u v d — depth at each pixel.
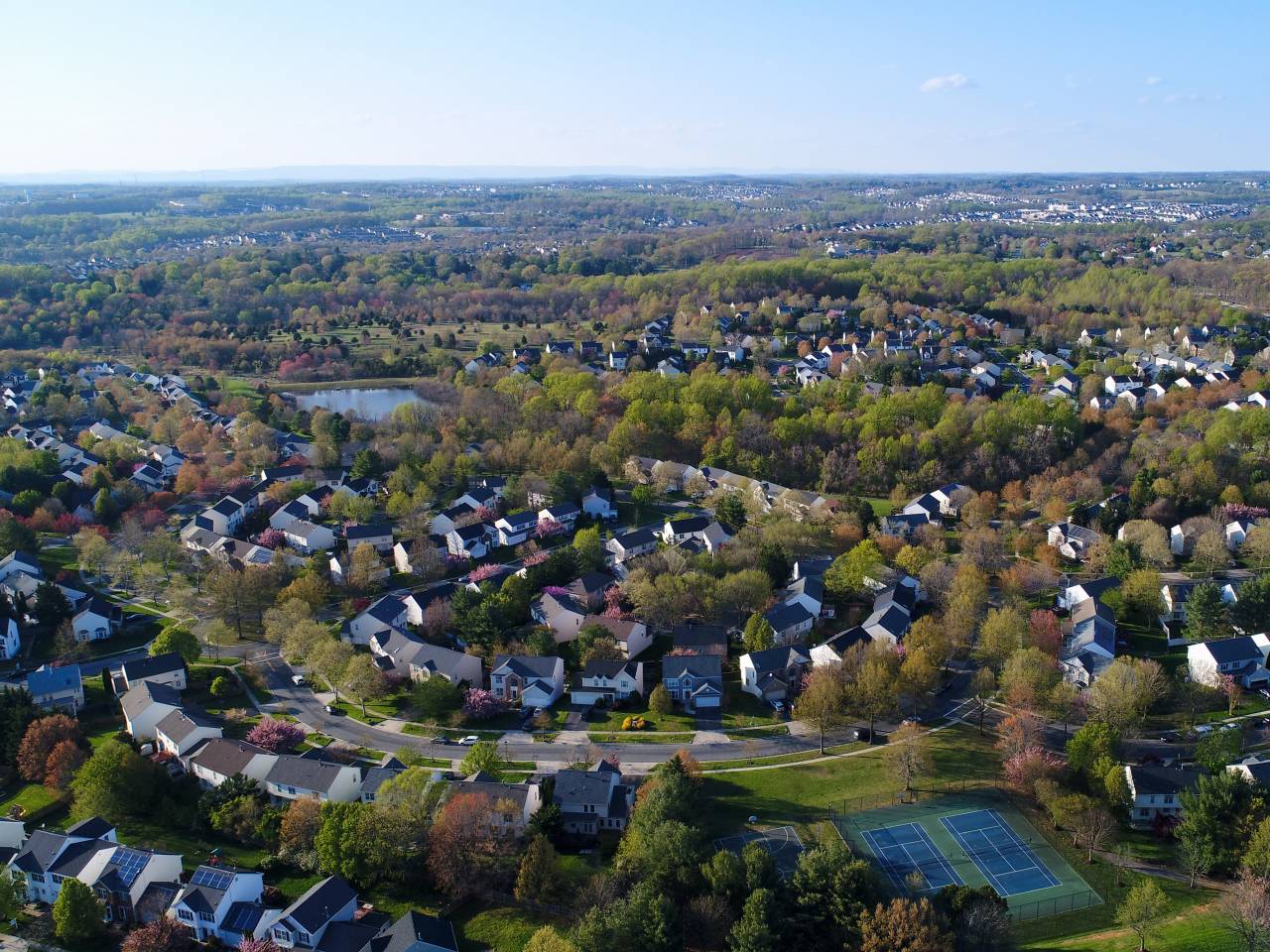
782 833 137.62
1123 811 139.25
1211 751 145.25
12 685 174.25
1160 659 186.88
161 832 142.75
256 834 138.12
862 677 164.38
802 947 114.50
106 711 175.75
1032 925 120.06
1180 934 115.75
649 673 185.75
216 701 180.12
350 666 176.12
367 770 156.25
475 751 153.88
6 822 137.50
